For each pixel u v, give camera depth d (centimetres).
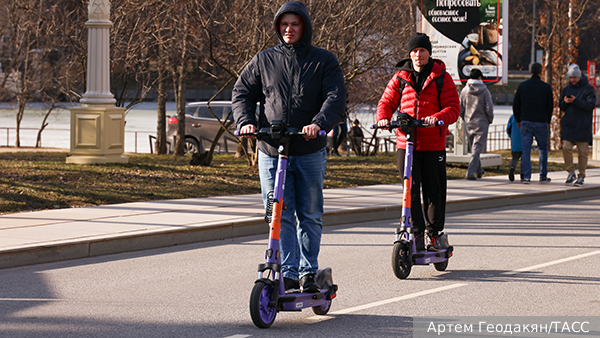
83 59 3462
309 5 2588
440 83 1237
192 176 2395
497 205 2222
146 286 1162
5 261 1300
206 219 1680
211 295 1102
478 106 2633
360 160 3319
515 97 2580
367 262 1359
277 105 937
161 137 3716
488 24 2991
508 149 4616
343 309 1019
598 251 1474
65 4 3828
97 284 1177
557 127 4853
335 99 912
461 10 3002
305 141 930
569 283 1182
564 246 1534
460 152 3042
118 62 3262
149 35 3059
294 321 957
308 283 941
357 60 2956
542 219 1945
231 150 3922
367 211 1923
